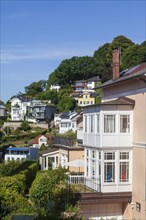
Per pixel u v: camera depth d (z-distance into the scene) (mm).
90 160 26953
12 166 41219
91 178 26562
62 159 37594
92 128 26750
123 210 25906
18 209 23984
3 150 79750
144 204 23516
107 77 134750
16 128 116812
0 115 147125
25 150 74750
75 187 25797
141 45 121250
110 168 25203
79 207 24172
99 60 155500
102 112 25141
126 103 25391
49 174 26484
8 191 24812
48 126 120062
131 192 25266
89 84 140250
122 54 121062
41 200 25031
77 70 156125
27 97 153625
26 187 32625
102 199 24891
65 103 132250
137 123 24828
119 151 25359
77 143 35469
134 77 24000
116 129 25312
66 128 95938
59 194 24953
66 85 155375
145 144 23641
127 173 25484
